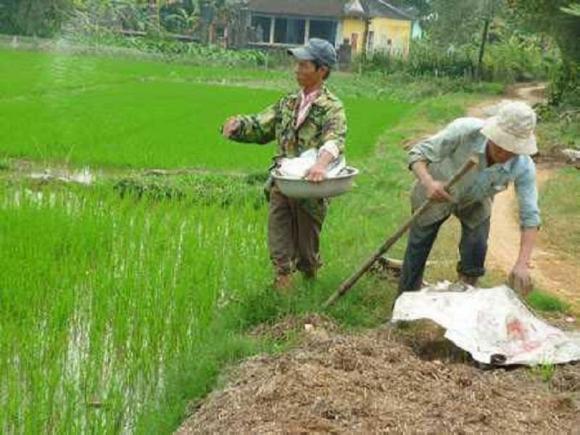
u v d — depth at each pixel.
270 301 6.71
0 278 7.24
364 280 7.32
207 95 27.83
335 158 6.55
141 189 11.27
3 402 5.33
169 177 12.18
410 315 5.88
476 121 6.12
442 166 6.21
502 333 5.78
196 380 5.56
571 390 5.28
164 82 32.50
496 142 5.79
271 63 43.47
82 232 8.71
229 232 9.16
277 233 6.91
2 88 24.58
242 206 10.75
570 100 24.52
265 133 7.02
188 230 9.19
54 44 41.38
